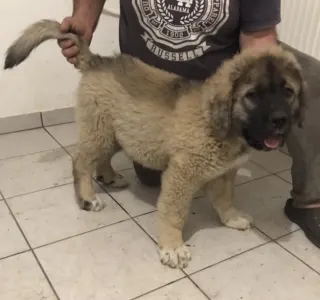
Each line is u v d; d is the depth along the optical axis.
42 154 2.54
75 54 1.82
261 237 1.86
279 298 1.53
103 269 1.63
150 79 1.72
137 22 1.83
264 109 1.42
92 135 1.86
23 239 1.78
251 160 2.59
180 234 1.72
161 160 1.74
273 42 1.73
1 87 2.68
